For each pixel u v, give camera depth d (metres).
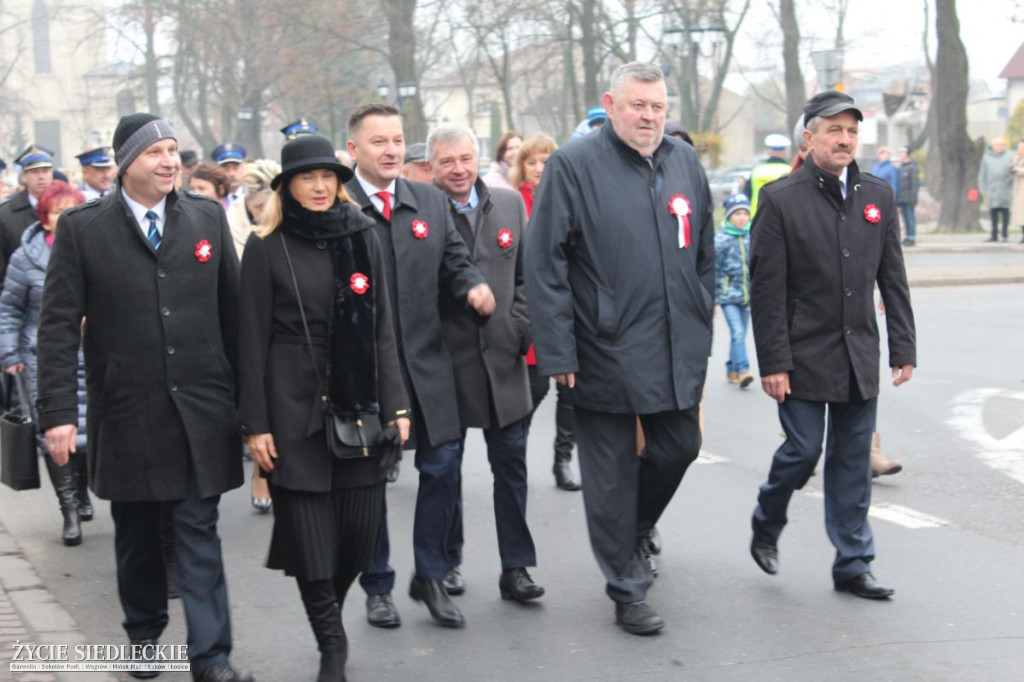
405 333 5.24
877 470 7.53
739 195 10.95
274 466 4.48
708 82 59.19
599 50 40.00
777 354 5.43
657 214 5.10
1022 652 4.82
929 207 35.69
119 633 5.29
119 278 4.54
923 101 62.16
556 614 5.40
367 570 4.91
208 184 8.45
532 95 66.94
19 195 8.20
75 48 59.06
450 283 5.35
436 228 5.33
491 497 7.52
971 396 10.13
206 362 4.61
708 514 6.94
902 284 5.57
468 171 5.71
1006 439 8.67
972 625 5.12
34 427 6.01
